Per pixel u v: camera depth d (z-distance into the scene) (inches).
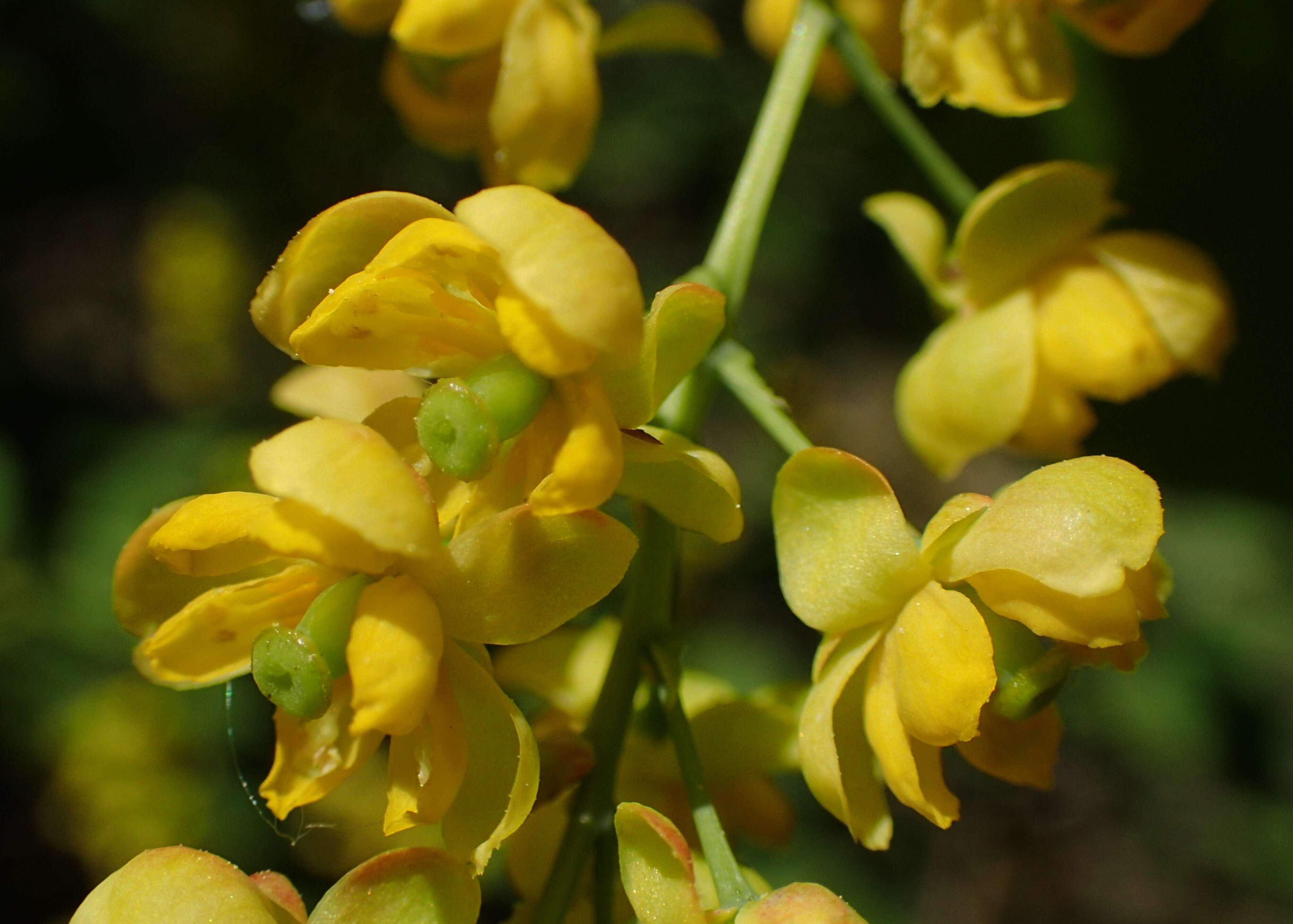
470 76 2.9
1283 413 3.0
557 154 2.8
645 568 2.5
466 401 2.3
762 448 6.5
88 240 7.9
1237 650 5.3
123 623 2.4
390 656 2.2
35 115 7.5
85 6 6.9
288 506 2.2
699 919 2.2
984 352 2.8
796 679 5.6
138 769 4.8
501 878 3.6
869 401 7.4
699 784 2.4
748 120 7.4
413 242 2.2
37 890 5.3
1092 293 2.7
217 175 6.4
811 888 2.3
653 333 2.3
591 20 2.8
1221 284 2.8
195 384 6.5
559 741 2.5
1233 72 2.9
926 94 2.7
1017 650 2.4
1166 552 5.5
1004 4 2.7
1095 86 3.0
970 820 5.9
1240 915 5.7
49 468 5.8
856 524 2.4
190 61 6.6
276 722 2.3
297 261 2.3
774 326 7.2
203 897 2.3
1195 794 5.9
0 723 5.0
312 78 5.9
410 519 2.2
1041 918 5.8
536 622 2.3
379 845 4.2
